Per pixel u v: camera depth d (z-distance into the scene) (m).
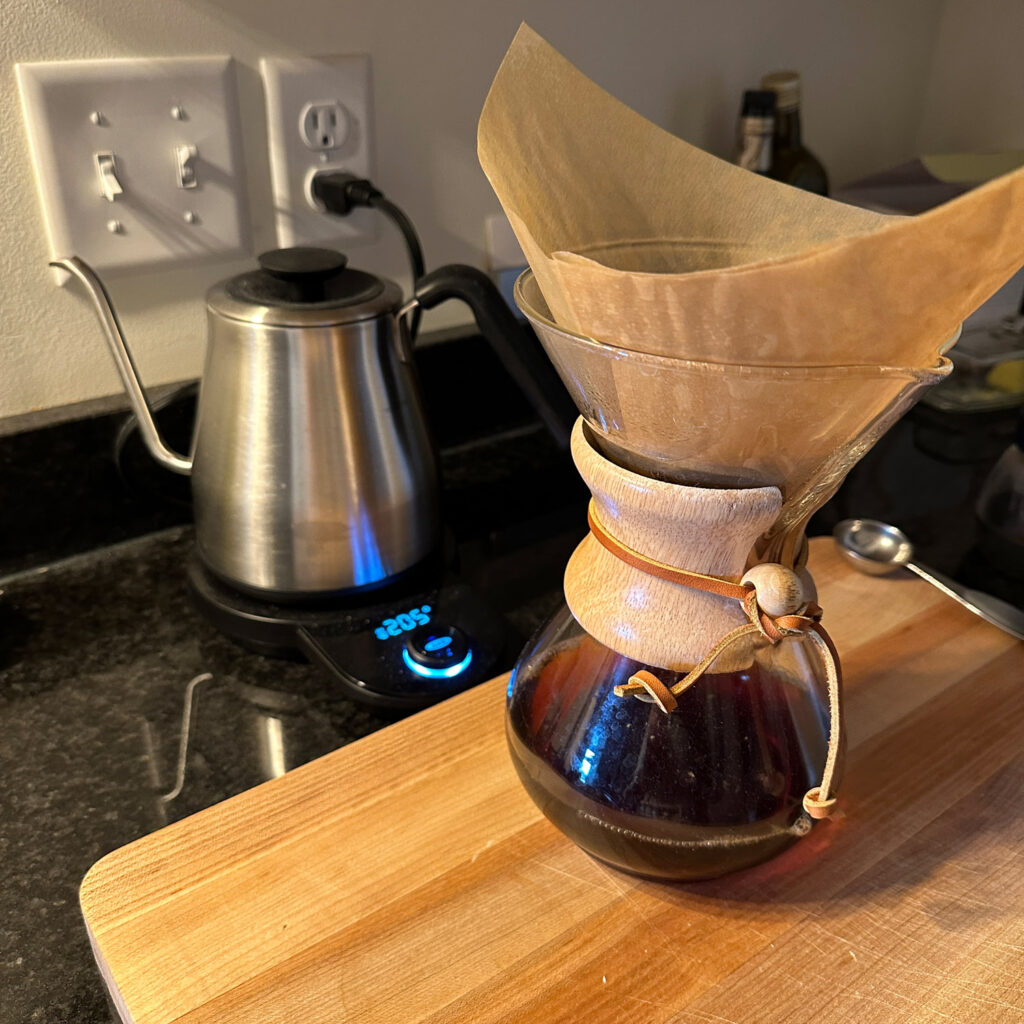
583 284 0.30
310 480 0.54
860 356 0.30
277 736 0.54
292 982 0.38
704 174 0.42
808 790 0.39
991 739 0.50
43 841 0.47
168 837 0.43
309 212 0.68
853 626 0.58
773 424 0.32
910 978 0.38
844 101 0.92
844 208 0.40
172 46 0.60
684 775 0.38
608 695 0.39
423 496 0.60
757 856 0.40
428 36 0.68
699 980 0.38
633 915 0.41
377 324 0.54
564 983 0.38
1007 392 0.90
